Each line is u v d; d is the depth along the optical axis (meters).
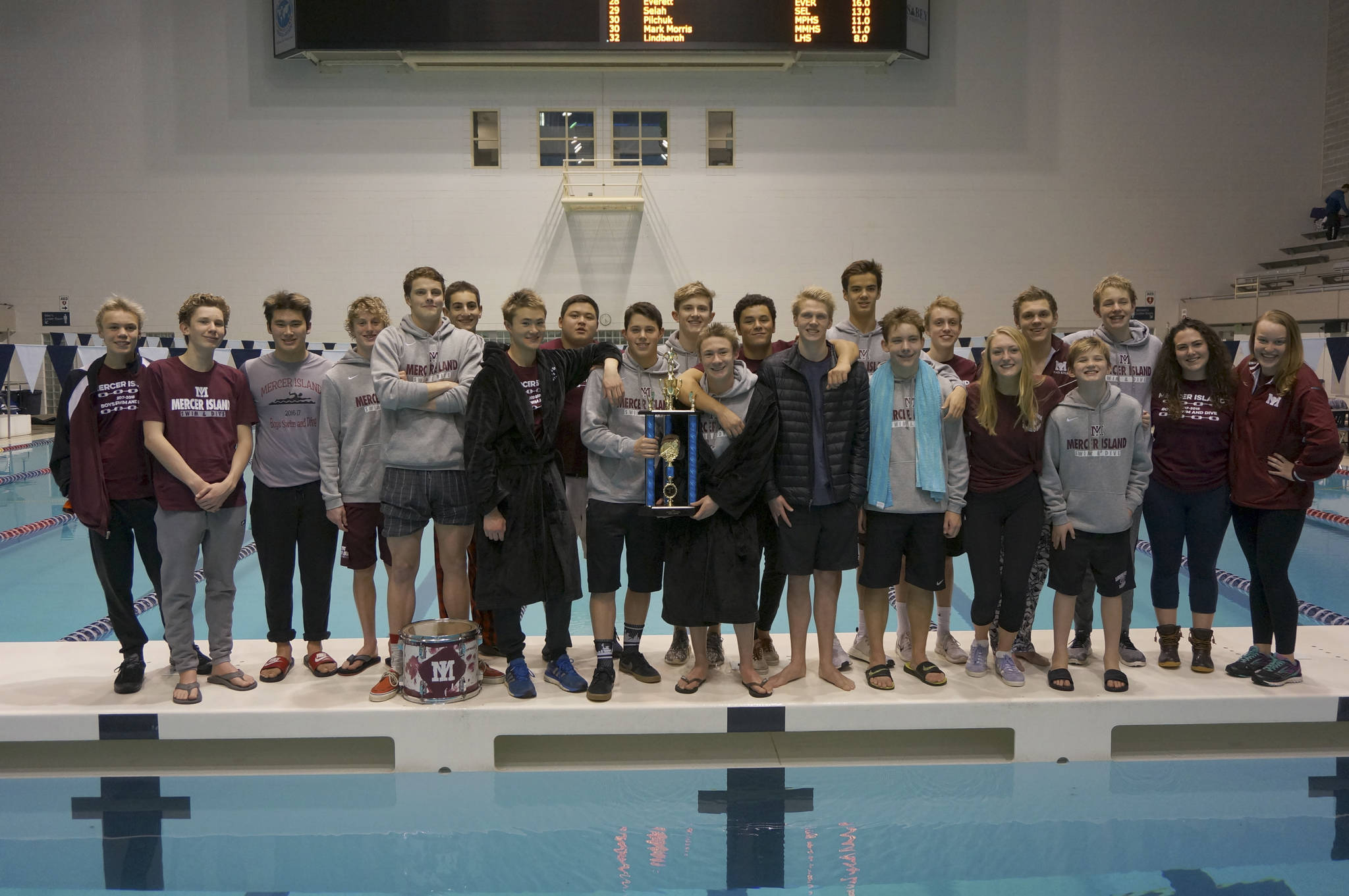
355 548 3.37
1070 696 3.17
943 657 3.69
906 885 2.27
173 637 3.12
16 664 3.53
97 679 3.35
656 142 13.33
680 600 3.12
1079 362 3.12
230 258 13.23
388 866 2.38
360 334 3.35
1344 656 3.60
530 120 13.20
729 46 11.98
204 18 12.89
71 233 13.15
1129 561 3.25
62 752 3.21
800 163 13.38
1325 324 11.52
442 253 13.33
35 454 11.63
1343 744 3.31
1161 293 13.64
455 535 3.24
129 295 13.24
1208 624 3.42
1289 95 13.44
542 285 13.41
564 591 3.17
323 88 13.06
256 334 13.35
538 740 3.33
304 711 3.03
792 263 13.48
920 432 3.17
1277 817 2.69
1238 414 3.29
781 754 3.21
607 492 3.19
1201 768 3.08
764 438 3.06
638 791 2.90
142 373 3.08
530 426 3.09
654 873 2.34
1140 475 3.20
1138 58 13.32
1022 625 3.58
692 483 3.08
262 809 2.76
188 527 3.11
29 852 2.46
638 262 13.43
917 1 12.45
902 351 3.13
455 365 3.31
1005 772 3.05
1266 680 3.25
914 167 13.38
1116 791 2.89
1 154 13.04
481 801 2.82
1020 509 3.21
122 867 2.38
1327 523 7.46
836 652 3.51
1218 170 13.48
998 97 13.32
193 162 13.09
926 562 3.23
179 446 3.10
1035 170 13.41
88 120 13.01
